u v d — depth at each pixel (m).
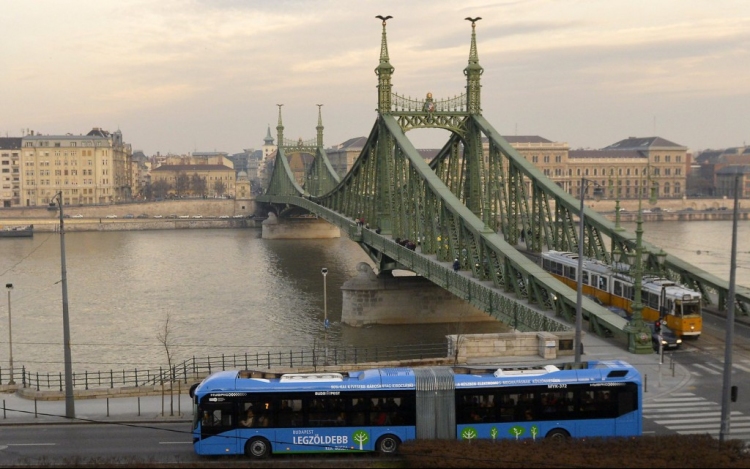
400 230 92.88
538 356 50.72
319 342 83.19
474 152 93.12
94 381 67.31
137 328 90.88
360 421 35.56
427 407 35.59
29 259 157.88
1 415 43.03
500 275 72.06
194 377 51.50
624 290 63.59
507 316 60.56
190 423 41.22
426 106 94.38
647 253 67.50
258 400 35.56
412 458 31.83
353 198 117.69
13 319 96.38
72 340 84.88
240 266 146.12
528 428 35.69
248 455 35.53
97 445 37.56
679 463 29.39
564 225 80.50
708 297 69.81
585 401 35.91
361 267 95.69
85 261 154.12
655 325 53.41
